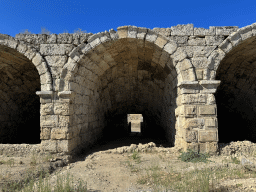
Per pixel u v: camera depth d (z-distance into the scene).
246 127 10.88
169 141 10.02
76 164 6.39
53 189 4.25
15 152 7.02
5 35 7.32
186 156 6.23
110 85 11.14
